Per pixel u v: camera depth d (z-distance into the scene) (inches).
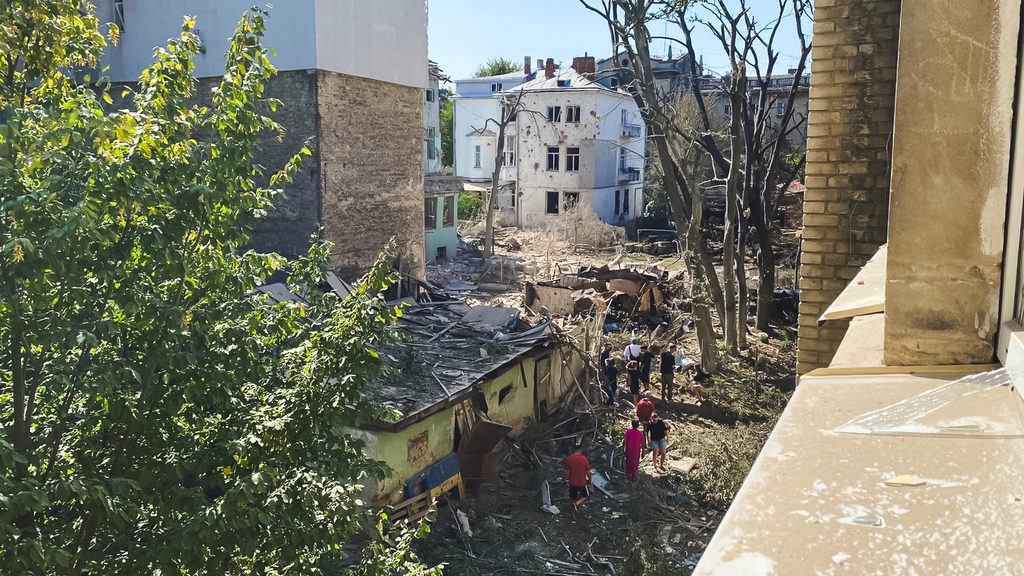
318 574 224.4
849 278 313.0
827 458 61.1
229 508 191.3
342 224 797.2
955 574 40.4
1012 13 86.8
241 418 231.0
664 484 523.2
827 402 80.2
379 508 424.5
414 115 909.2
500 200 1939.0
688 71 1606.8
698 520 469.4
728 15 736.3
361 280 255.8
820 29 311.0
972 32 89.4
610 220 1914.4
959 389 79.5
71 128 181.2
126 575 197.8
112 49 773.3
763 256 957.2
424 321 641.6
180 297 220.1
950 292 93.8
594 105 1753.2
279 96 756.0
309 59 737.6
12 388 213.8
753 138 861.2
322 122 754.2
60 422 202.1
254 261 241.4
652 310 1015.0
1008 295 89.9
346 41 776.9
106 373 179.8
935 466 57.4
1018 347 76.8
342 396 230.8
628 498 502.9
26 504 154.6
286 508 209.5
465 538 441.4
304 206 765.9
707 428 633.0
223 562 214.1
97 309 194.5
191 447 220.2
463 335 613.0
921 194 94.4
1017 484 52.5
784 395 697.6
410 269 916.0
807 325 321.1
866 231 309.4
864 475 56.5
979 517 47.3
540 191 1833.2
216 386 219.6
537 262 1402.6
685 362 803.4
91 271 196.1
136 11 764.6
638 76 748.6
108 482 183.5
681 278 1167.0
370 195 839.7
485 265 1346.0
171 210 210.5
